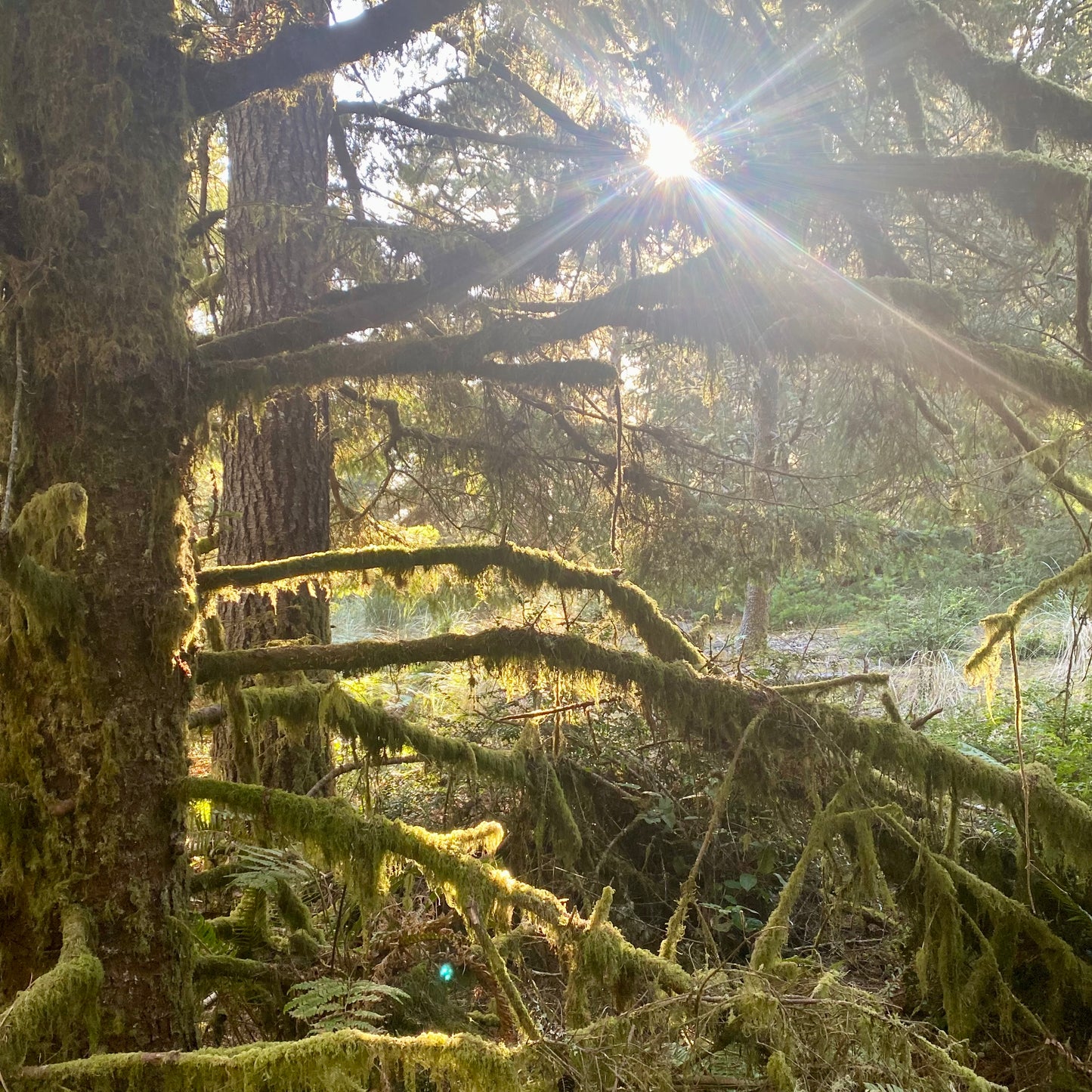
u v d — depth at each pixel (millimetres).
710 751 2459
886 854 2506
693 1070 1552
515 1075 1220
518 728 3699
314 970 2215
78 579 1510
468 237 2820
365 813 1934
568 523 4262
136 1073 1159
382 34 1793
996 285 3484
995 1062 2303
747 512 4445
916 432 3166
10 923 1505
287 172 4027
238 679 1818
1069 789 3338
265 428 4047
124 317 1554
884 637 8430
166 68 1620
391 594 3639
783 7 3301
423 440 4051
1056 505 4348
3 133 1541
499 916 1622
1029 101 2684
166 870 1604
